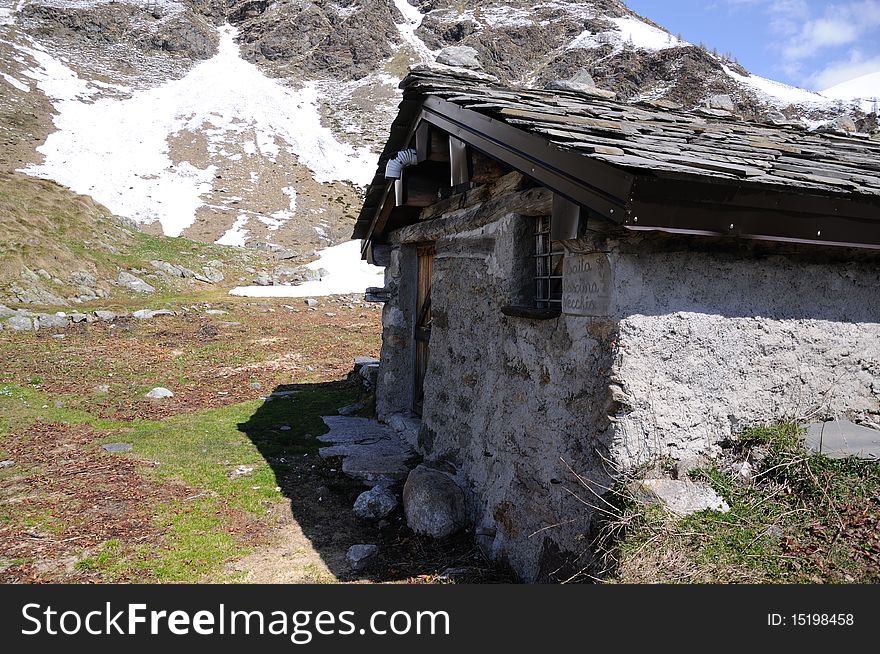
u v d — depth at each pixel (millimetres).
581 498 3758
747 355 3814
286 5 126000
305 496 6035
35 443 7586
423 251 8094
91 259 22828
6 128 61688
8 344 13781
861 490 3580
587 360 3770
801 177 3467
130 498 5891
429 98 5617
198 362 13203
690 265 3664
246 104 84625
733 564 3223
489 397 5148
